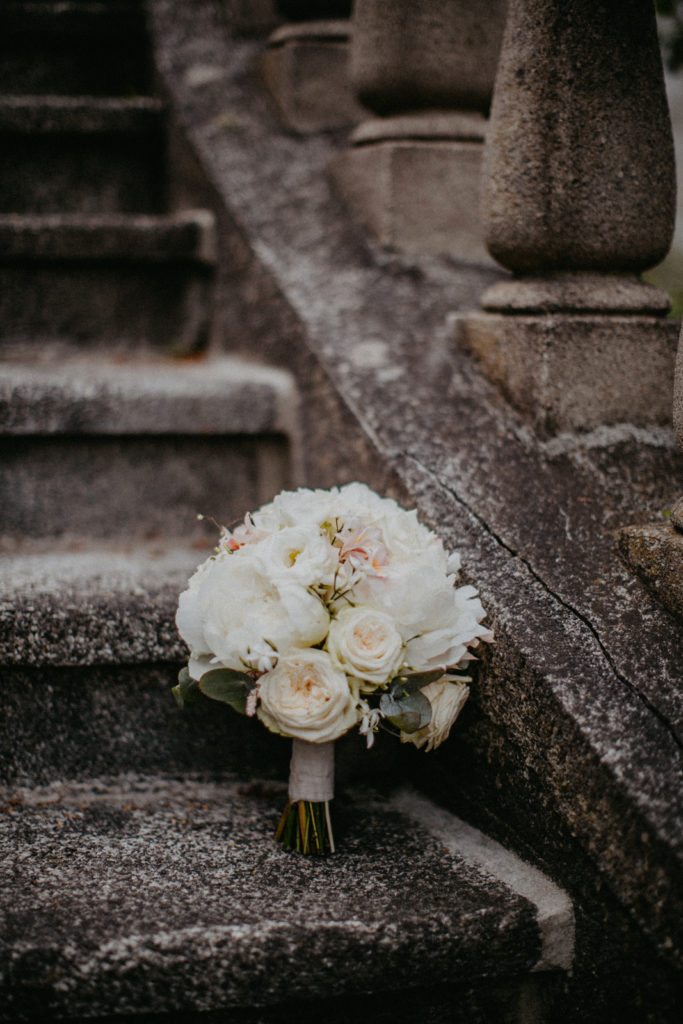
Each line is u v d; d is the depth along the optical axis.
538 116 1.34
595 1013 1.13
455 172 1.66
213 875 1.16
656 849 1.03
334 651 1.12
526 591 1.19
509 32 1.36
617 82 1.33
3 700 1.29
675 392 1.18
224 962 1.06
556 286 1.39
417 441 1.36
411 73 1.63
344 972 1.08
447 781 1.28
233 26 2.08
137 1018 1.08
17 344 1.79
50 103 1.89
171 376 1.63
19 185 1.93
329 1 1.84
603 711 1.09
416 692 1.14
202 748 1.34
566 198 1.35
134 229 1.78
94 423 1.56
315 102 1.86
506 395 1.42
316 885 1.14
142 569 1.46
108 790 1.31
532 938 1.12
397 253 1.66
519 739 1.15
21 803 1.27
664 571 1.17
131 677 1.32
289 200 1.74
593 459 1.35
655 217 1.37
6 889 1.12
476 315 1.48
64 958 1.05
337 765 1.35
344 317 1.54
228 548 1.17
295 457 1.57
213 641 1.12
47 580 1.38
